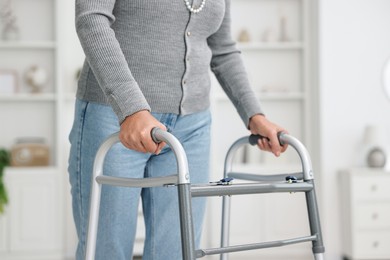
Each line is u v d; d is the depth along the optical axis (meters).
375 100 5.24
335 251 5.14
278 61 5.62
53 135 5.50
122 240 1.70
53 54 5.49
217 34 1.90
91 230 1.49
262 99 5.60
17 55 5.47
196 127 1.76
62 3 5.34
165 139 1.31
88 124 1.65
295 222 5.21
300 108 5.63
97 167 1.48
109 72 1.43
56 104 5.30
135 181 1.37
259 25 5.61
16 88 5.40
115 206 1.66
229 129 5.58
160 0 1.61
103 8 1.50
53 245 5.07
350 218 4.93
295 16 5.62
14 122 5.47
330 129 5.20
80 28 1.49
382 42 5.24
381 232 4.91
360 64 5.23
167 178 1.30
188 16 1.65
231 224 5.17
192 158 1.76
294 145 1.64
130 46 1.63
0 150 5.29
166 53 1.65
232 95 1.88
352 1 5.22
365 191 4.90
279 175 1.68
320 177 5.20
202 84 1.76
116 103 1.41
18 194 5.04
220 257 1.84
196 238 1.82
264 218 5.19
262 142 1.75
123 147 1.64
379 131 5.08
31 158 5.27
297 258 5.13
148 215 1.80
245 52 5.60
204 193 1.33
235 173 1.82
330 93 5.21
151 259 1.80
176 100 1.69
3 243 5.02
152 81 1.65
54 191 5.09
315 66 5.32
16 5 5.46
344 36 5.22
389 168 5.24
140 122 1.35
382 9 5.24
